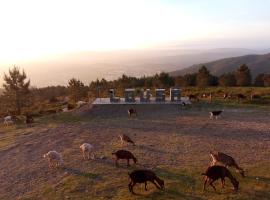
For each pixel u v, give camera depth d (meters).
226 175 18.83
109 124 38.69
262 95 53.78
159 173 22.14
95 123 39.66
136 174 19.25
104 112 44.91
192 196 18.45
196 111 44.06
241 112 42.88
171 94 48.12
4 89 58.38
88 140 31.98
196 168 22.75
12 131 39.94
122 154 23.84
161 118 40.72
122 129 35.81
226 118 39.53
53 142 32.38
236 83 77.31
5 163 27.53
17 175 24.42
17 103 58.50
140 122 39.03
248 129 33.88
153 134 33.09
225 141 29.73
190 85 78.62
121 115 43.50
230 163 21.14
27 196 20.62
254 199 17.72
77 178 22.39
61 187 21.27
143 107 45.84
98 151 28.14
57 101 78.19
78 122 40.91
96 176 22.45
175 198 18.34
